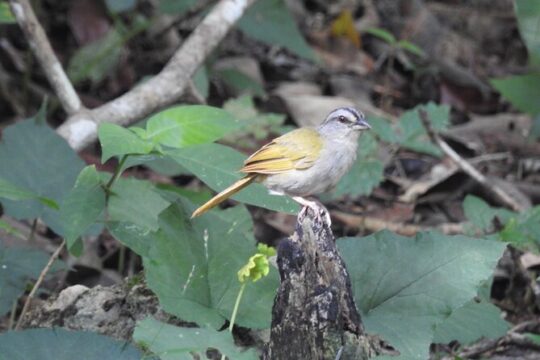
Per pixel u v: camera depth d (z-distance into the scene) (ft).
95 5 57.67
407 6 66.80
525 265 42.93
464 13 69.72
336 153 33.99
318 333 26.05
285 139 33.71
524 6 37.14
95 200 29.43
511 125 57.57
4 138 36.22
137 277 30.63
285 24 54.39
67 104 43.73
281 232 45.65
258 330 29.94
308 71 61.67
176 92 45.44
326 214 27.99
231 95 56.65
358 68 62.34
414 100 61.62
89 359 26.66
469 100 61.77
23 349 26.58
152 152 29.48
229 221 34.60
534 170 53.98
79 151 42.65
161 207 33.32
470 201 40.57
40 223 43.27
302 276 26.53
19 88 56.59
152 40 59.82
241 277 26.32
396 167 52.75
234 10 47.26
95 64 55.57
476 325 32.07
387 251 30.30
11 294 32.17
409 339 28.32
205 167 30.55
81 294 30.55
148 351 26.05
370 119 48.65
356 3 67.72
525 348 36.63
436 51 64.85
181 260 29.12
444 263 29.76
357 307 29.01
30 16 43.47
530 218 39.40
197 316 27.99
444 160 53.31
